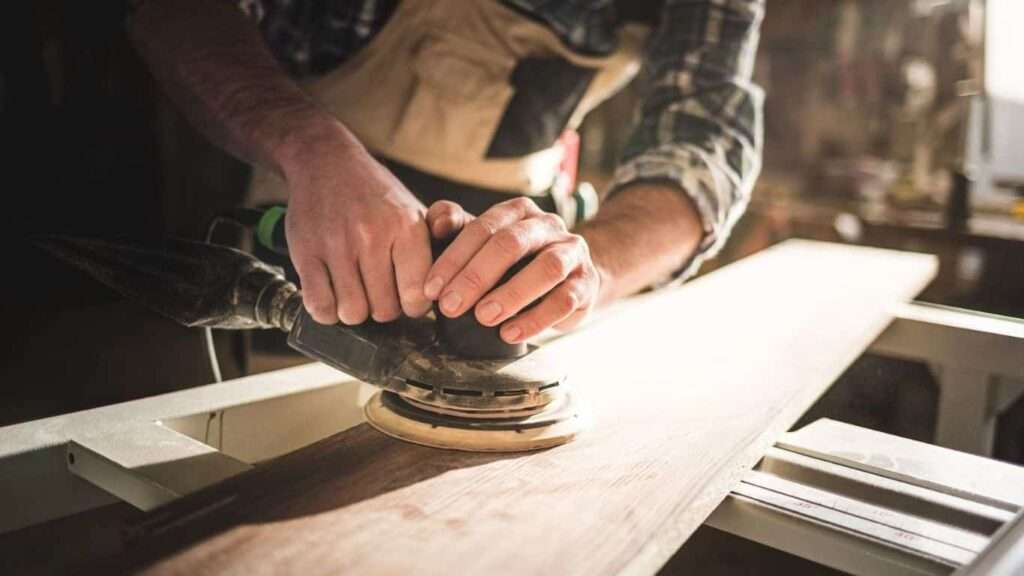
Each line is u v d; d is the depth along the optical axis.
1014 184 2.53
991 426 1.22
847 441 0.81
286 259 1.04
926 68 2.55
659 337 1.05
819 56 2.74
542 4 1.23
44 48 2.18
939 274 2.24
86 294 2.12
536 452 0.71
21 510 0.72
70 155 2.26
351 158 0.81
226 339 1.79
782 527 0.69
